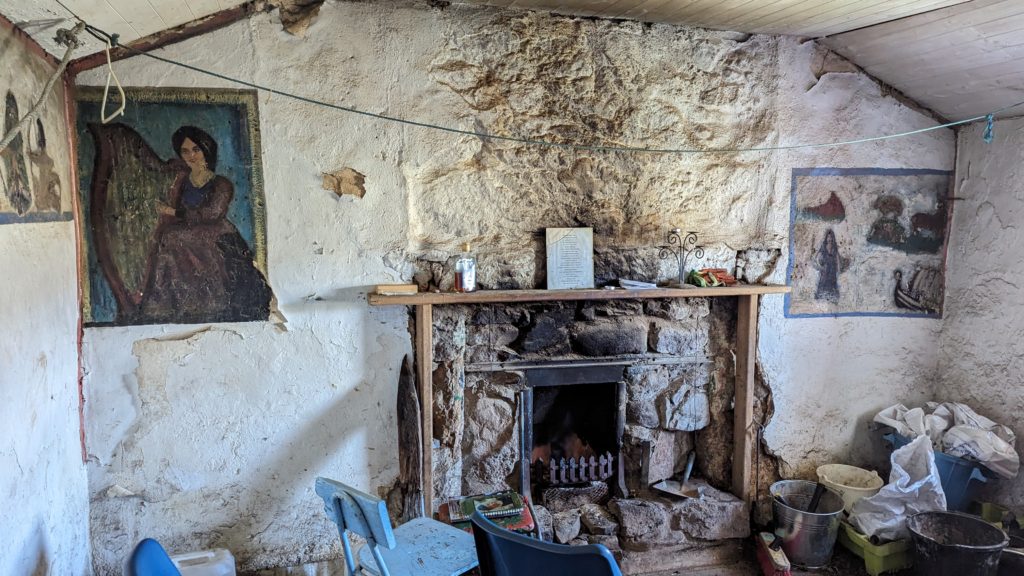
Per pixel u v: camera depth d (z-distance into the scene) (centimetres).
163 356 229
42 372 182
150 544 146
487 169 256
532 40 254
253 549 244
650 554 276
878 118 294
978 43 239
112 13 180
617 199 272
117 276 221
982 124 293
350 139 238
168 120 221
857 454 311
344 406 247
